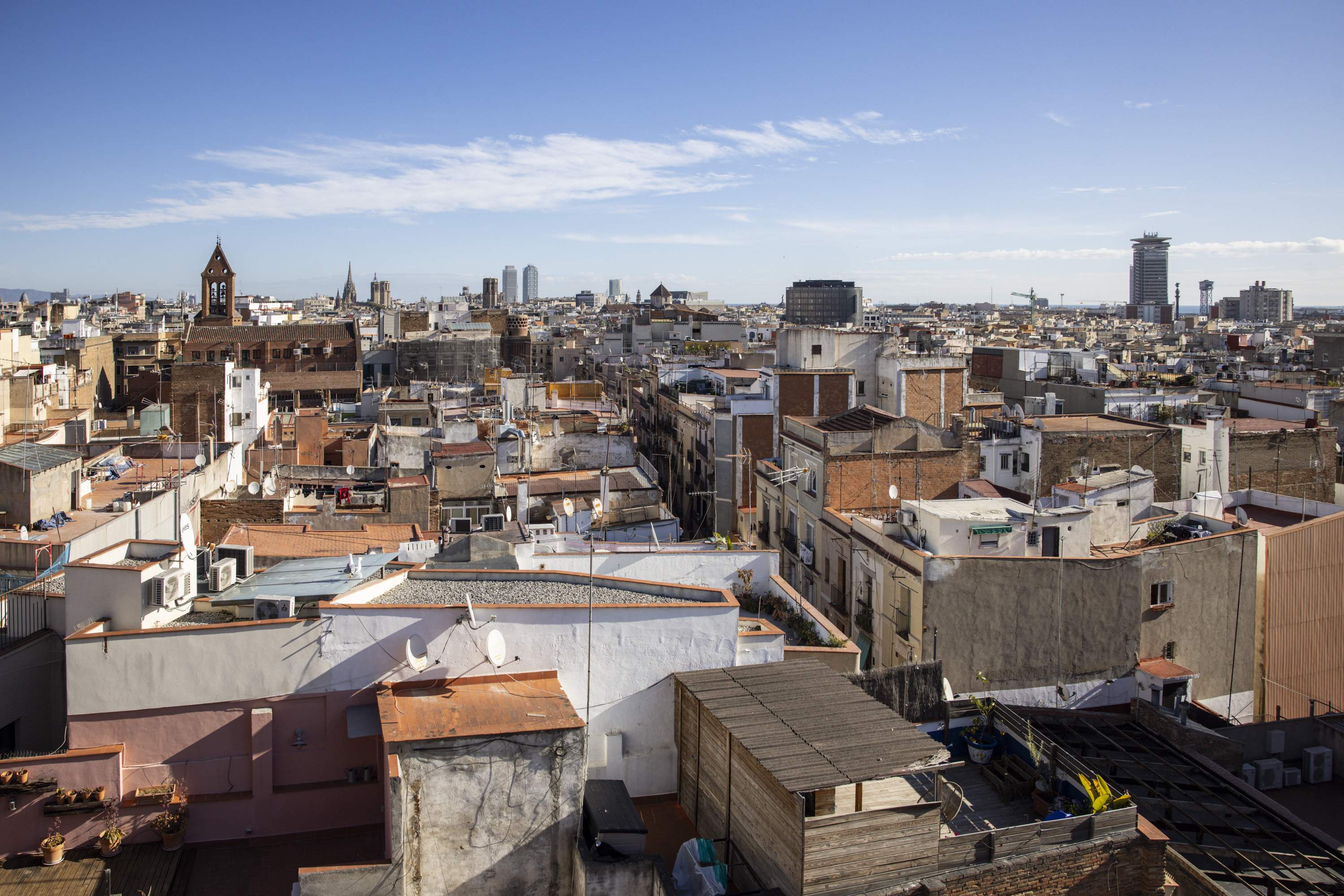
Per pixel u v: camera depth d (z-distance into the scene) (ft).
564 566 109.29
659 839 77.97
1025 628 119.75
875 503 164.25
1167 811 92.73
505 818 70.18
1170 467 199.82
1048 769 86.69
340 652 74.95
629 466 257.75
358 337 558.97
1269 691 131.54
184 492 157.17
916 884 68.44
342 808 74.18
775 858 67.97
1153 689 118.32
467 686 76.89
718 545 129.90
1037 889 72.59
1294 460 212.64
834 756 68.80
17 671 88.94
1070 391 299.58
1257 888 83.25
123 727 72.69
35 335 518.37
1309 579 134.31
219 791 73.72
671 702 83.76
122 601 77.71
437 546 108.17
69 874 68.39
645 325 641.40
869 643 137.28
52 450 142.61
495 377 481.05
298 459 255.50
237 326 583.58
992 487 164.35
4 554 111.24
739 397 262.47
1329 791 104.47
